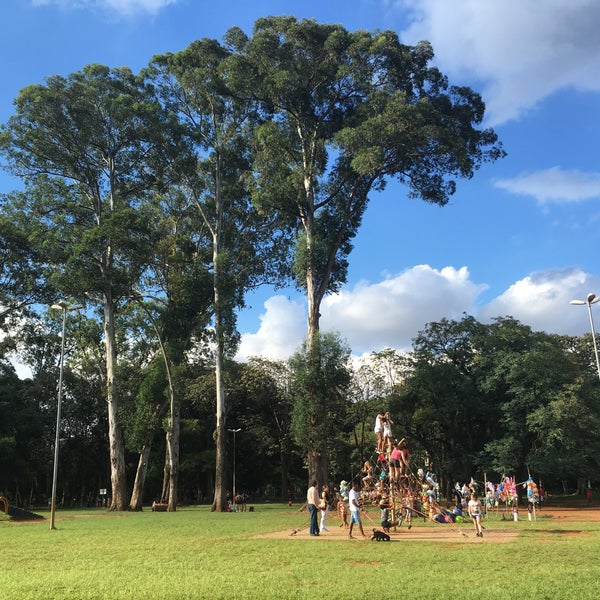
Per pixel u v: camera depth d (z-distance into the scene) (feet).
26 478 180.65
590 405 136.87
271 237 147.54
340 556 43.93
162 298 138.62
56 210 139.95
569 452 133.28
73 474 212.43
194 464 208.54
